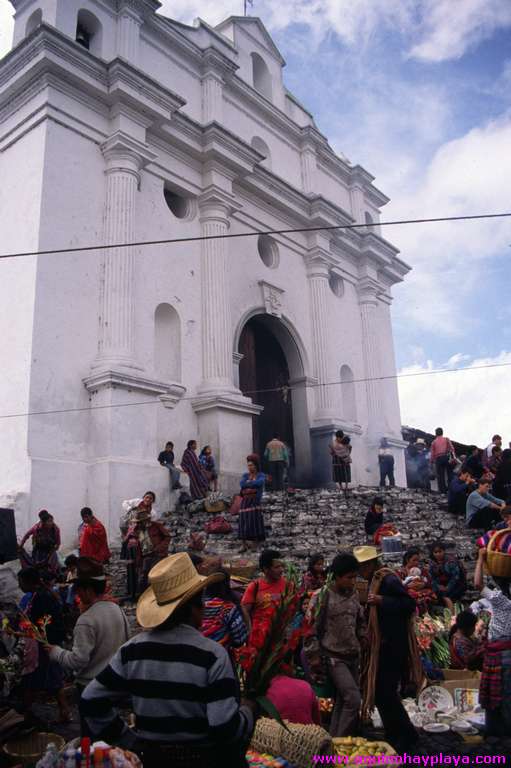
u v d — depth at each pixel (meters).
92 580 4.79
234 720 2.63
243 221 20.05
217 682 2.67
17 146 15.57
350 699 4.89
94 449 14.11
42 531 10.72
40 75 15.13
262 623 5.05
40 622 5.87
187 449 15.19
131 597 9.39
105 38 16.92
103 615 4.69
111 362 14.42
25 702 5.65
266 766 3.81
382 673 4.86
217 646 2.79
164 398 16.20
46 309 14.09
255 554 11.23
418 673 4.92
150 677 2.70
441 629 7.48
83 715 2.78
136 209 16.55
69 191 15.07
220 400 16.72
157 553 9.32
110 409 14.01
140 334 15.91
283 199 21.09
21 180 15.17
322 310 21.94
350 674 5.02
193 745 2.65
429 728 5.46
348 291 24.36
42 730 5.28
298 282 21.89
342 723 4.87
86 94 15.76
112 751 2.96
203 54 19.84
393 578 5.03
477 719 5.58
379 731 5.52
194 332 17.53
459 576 8.91
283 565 5.43
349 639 5.07
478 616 7.69
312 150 23.75
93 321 14.97
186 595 2.82
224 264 18.16
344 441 17.88
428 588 8.51
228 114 20.61
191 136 18.08
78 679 4.58
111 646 4.64
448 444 16.86
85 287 14.97
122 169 15.83
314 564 7.04
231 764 2.68
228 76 20.47
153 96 16.45
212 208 18.31
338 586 5.17
